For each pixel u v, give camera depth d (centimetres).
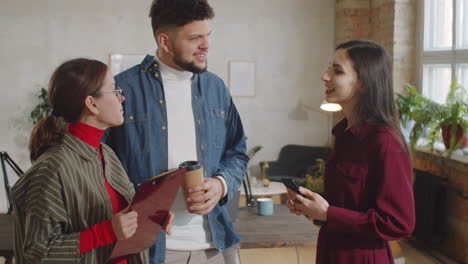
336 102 158
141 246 138
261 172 673
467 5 452
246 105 672
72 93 128
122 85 168
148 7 632
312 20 669
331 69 157
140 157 166
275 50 669
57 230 120
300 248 461
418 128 443
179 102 171
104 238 121
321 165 593
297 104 680
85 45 627
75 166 127
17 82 618
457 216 425
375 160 147
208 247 171
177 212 166
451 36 479
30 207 118
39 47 618
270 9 662
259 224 258
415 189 455
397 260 425
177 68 169
